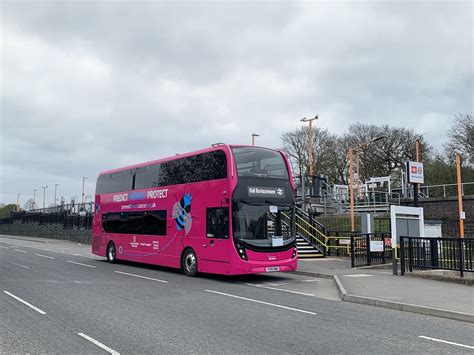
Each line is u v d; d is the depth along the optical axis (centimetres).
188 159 1596
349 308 957
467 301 981
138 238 1839
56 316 833
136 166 1930
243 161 1416
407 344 658
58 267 1800
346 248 2180
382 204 3631
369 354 602
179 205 1608
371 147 5728
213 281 1406
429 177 4484
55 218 5075
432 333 731
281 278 1512
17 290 1155
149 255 1753
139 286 1261
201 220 1483
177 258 1588
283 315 865
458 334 726
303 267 1742
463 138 4459
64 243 4100
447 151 4609
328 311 916
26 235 6109
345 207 3884
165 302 996
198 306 950
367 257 1792
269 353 599
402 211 1608
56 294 1095
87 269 1738
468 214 2994
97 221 2209
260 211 1402
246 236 1356
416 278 1395
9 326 749
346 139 5909
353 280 1343
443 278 1327
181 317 831
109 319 809
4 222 7369
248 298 1070
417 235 1734
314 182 3712
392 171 5762
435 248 1416
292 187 1497
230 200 1362
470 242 1302
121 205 2003
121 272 1645
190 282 1372
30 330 722
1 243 4047
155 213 1747
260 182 1427
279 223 1434
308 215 2445
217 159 1448
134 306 941
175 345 635
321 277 1534
